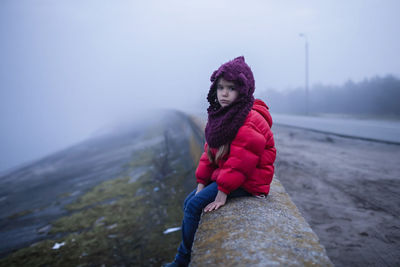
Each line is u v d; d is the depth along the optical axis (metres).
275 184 1.78
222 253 0.88
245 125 1.22
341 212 3.43
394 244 2.63
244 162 1.20
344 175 4.97
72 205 8.58
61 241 5.80
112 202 7.62
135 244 4.71
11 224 8.42
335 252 2.62
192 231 1.37
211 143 1.34
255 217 1.11
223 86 1.30
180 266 1.42
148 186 7.94
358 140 8.80
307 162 6.10
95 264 4.43
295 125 14.53
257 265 0.78
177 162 9.29
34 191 13.97
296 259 0.82
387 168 5.28
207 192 1.37
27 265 5.13
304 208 3.63
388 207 3.45
